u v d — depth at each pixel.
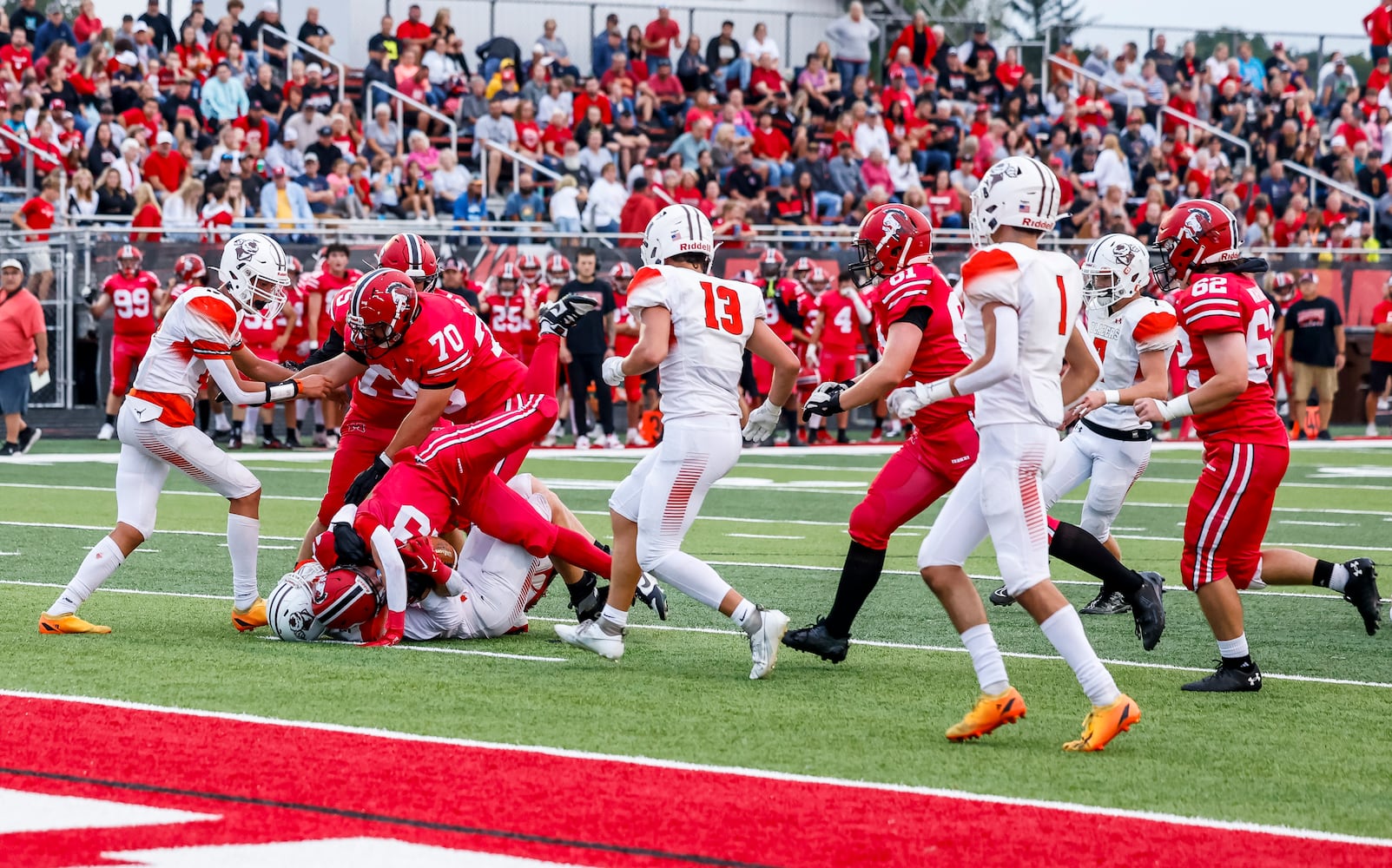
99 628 13.40
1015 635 14.07
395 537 12.92
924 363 11.96
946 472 11.98
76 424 35.34
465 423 14.03
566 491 26.02
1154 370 13.52
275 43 43.50
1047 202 9.98
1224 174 48.88
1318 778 9.11
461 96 44.69
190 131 39.50
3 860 7.20
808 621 14.62
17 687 11.14
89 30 41.81
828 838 7.72
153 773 8.77
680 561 11.95
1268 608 15.73
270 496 24.62
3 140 38.78
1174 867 7.37
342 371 14.34
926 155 47.72
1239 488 11.57
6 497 24.12
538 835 7.71
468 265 35.22
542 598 15.85
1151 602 12.29
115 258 34.78
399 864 7.24
